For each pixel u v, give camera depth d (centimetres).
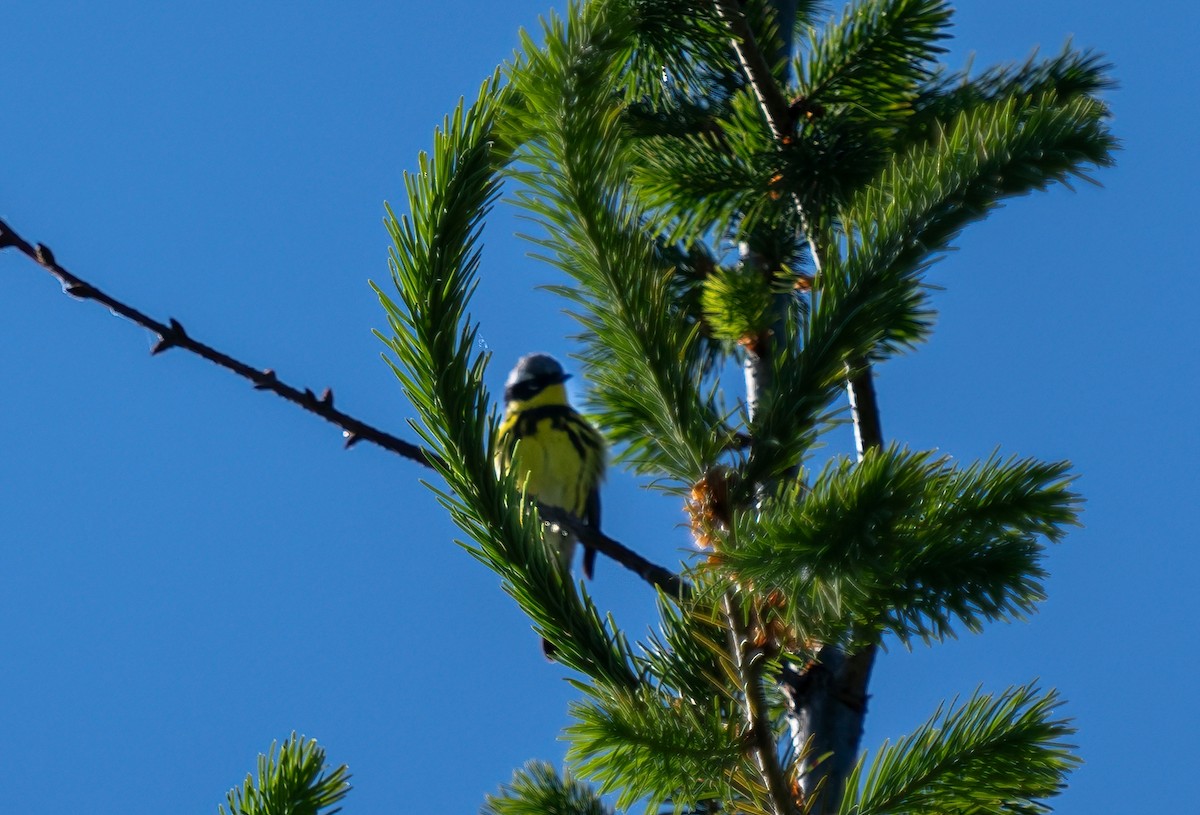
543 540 463
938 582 416
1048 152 421
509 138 425
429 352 438
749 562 361
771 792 399
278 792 454
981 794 427
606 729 396
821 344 425
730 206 735
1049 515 412
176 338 616
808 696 616
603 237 424
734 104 723
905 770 431
